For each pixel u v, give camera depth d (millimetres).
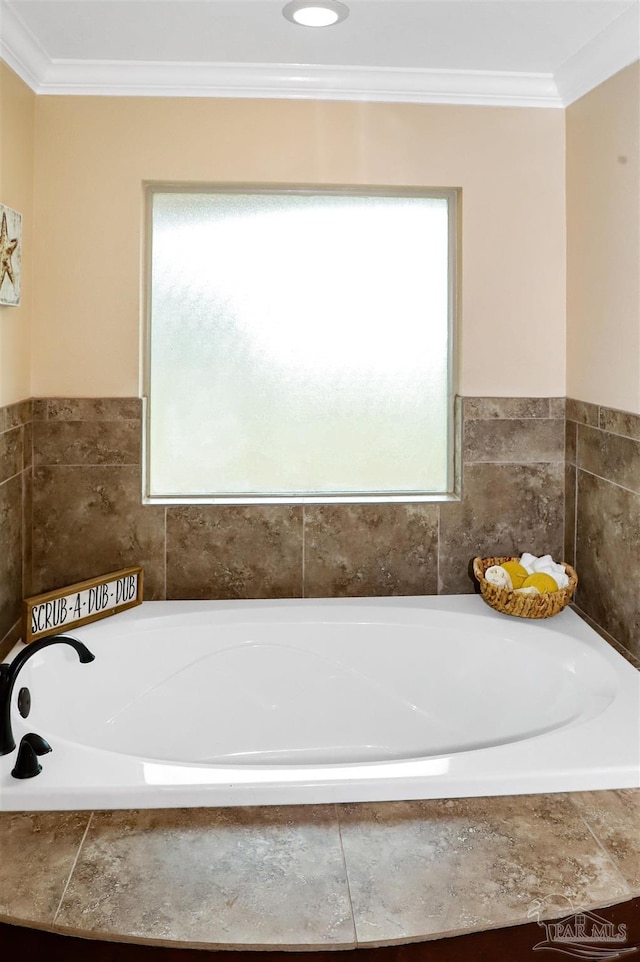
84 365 2979
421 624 2879
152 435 3105
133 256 2959
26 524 2945
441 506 3119
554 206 3072
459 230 3084
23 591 2922
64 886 1590
